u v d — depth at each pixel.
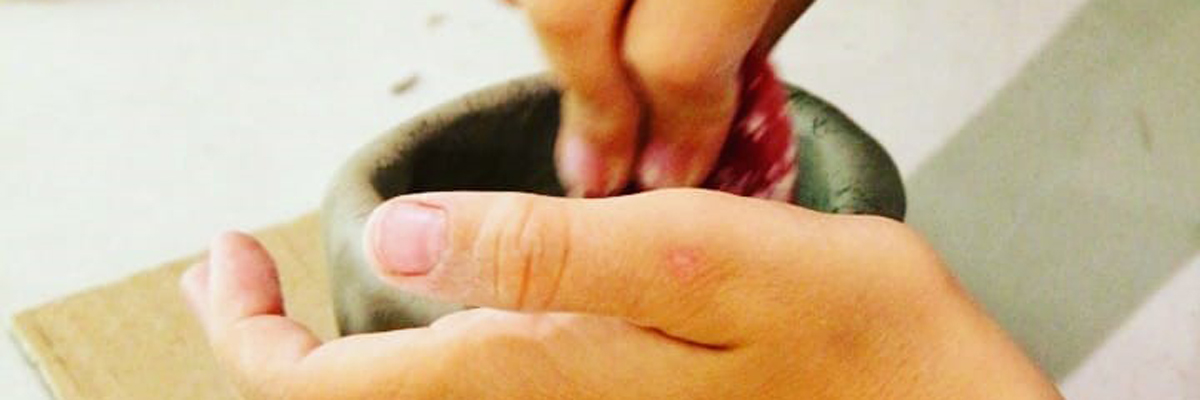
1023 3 0.71
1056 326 0.50
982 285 0.52
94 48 0.71
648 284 0.23
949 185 0.58
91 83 0.67
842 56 0.68
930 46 0.69
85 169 0.61
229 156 0.62
